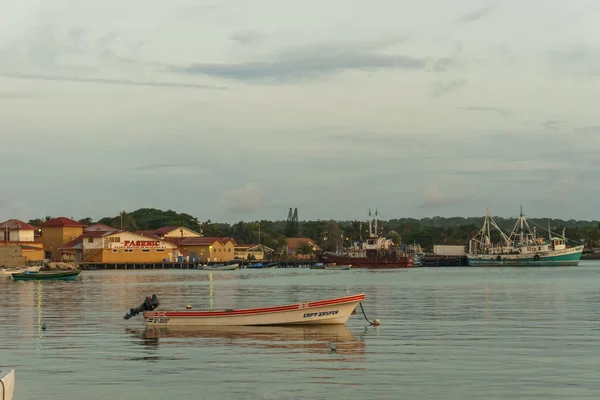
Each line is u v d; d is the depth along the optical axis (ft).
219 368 99.35
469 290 279.28
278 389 86.58
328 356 108.58
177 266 640.17
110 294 261.65
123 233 629.10
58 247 646.33
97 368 99.96
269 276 469.57
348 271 596.70
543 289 282.77
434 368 98.58
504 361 103.65
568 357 106.63
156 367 100.37
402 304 204.95
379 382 89.92
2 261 543.39
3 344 122.62
